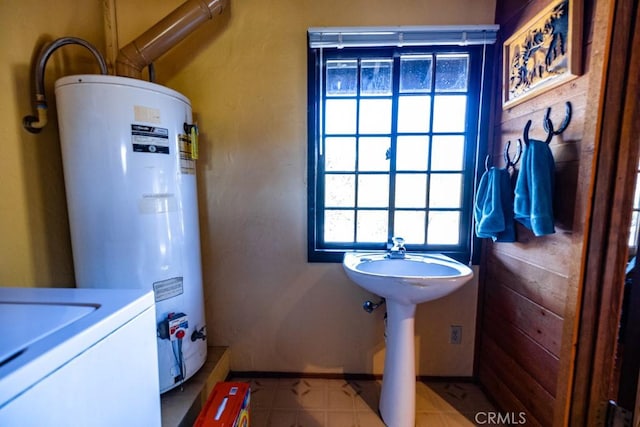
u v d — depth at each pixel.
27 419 0.41
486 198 1.23
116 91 0.99
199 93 1.46
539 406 1.09
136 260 1.08
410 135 1.49
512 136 1.25
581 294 0.92
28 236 1.03
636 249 0.95
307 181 1.49
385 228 1.56
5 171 0.95
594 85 0.86
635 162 0.85
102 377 0.53
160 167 1.10
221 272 1.56
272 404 1.41
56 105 1.06
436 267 1.34
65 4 1.17
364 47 1.42
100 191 1.02
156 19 1.41
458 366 1.57
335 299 1.55
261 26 1.41
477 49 1.39
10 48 0.96
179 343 1.19
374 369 1.58
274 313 1.58
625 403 0.93
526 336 1.17
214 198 1.52
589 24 0.88
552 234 1.03
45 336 0.48
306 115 1.46
